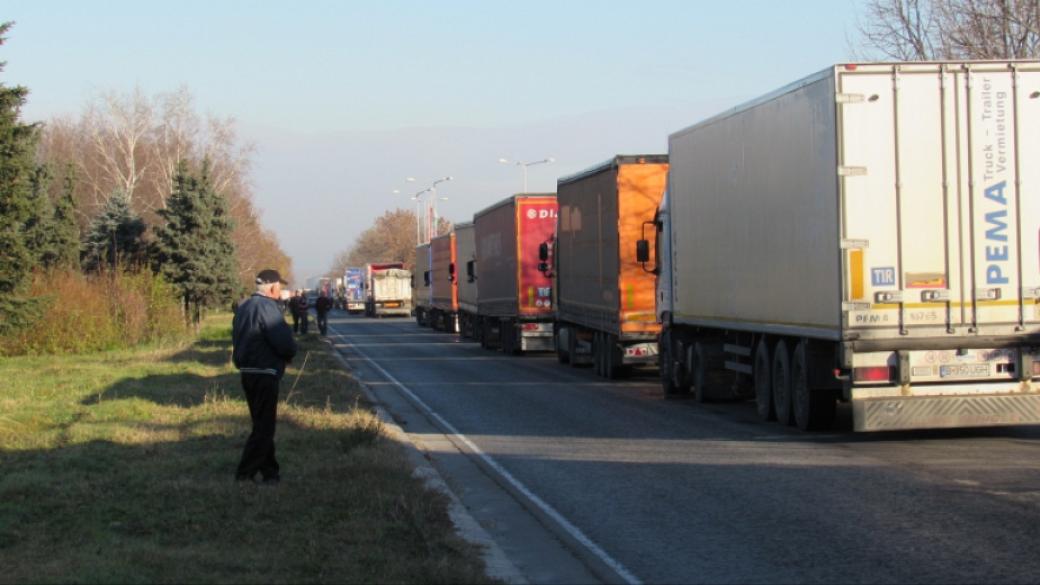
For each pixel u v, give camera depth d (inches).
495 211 1550.2
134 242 2352.4
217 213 2257.6
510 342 1466.5
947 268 518.0
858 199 514.6
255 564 294.2
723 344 760.3
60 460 470.0
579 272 1112.2
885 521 360.2
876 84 515.8
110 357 1277.1
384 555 305.1
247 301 422.0
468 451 568.4
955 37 1090.1
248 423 592.1
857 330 514.3
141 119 2824.8
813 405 582.9
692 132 748.0
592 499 423.2
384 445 521.3
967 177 519.5
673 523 373.7
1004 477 433.1
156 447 510.0
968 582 284.2
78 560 297.7
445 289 2239.2
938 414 518.3
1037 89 521.7
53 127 3326.8
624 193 934.4
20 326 1283.2
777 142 589.9
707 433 604.4
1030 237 522.0
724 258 684.1
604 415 711.1
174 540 327.0
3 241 1227.2
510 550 342.6
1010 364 524.4
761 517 375.9
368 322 3159.5
